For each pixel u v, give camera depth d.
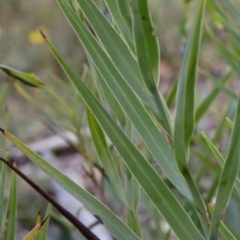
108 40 0.72
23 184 2.06
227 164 0.70
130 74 0.72
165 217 0.71
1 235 0.82
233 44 1.17
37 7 4.14
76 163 2.38
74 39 3.82
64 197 1.94
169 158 0.72
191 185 0.71
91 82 1.07
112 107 0.81
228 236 0.75
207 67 3.21
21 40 3.80
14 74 0.91
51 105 1.27
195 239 0.71
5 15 4.09
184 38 1.24
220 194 0.70
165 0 3.89
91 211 0.74
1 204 0.81
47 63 3.60
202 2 0.68
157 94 0.71
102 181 1.16
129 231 0.74
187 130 0.70
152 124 0.72
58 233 1.58
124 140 0.72
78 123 1.24
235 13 1.07
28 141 2.66
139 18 0.70
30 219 1.96
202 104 1.06
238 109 0.69
